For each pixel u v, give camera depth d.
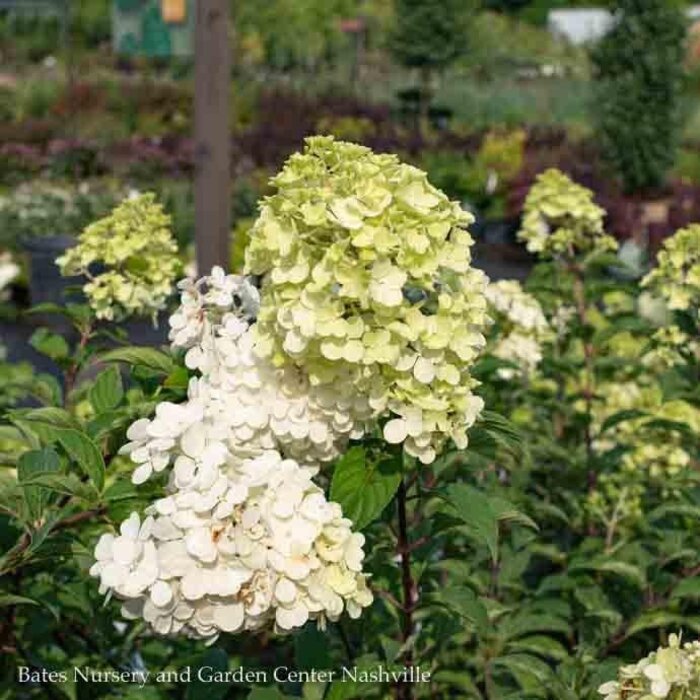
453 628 2.87
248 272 2.14
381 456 2.10
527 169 15.97
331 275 1.90
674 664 2.10
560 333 4.40
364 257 1.88
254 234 2.02
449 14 24.30
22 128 18.73
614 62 18.25
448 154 18.69
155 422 1.96
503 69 31.16
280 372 2.04
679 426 3.52
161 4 7.08
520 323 4.12
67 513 2.39
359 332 1.90
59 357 3.30
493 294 4.12
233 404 2.05
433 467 2.88
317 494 1.89
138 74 28.95
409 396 1.97
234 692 3.12
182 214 11.42
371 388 1.98
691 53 27.80
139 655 3.00
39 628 2.79
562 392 4.41
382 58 31.83
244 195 13.29
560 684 2.65
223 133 5.27
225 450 1.90
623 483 3.91
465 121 24.02
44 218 11.82
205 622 1.87
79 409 3.89
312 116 21.83
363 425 2.06
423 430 1.98
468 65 29.53
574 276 4.29
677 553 3.20
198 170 5.29
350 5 32.53
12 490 2.31
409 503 2.98
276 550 1.83
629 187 18.06
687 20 18.20
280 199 1.97
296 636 2.42
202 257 5.35
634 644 3.41
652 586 3.29
